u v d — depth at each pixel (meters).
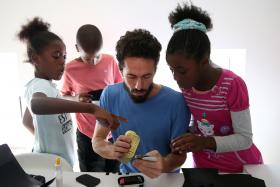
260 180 0.89
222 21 2.01
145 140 1.02
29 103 1.06
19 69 2.26
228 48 2.07
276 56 2.04
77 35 1.75
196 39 0.84
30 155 1.08
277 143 2.21
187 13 0.95
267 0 1.93
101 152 0.98
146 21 2.04
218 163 1.04
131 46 0.86
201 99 0.96
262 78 2.11
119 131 1.04
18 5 2.11
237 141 0.92
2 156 0.86
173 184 0.91
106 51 2.13
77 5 2.07
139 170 0.95
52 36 1.11
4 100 2.40
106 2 2.04
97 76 1.84
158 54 0.89
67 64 1.83
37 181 0.88
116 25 2.08
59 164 0.90
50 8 2.10
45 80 1.08
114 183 0.92
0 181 0.82
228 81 0.91
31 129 1.30
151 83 0.95
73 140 1.24
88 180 0.93
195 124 1.04
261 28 2.00
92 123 1.79
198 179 0.90
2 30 2.17
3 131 2.50
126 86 1.00
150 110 0.99
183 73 0.86
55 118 1.10
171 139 1.00
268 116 2.17
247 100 0.91
